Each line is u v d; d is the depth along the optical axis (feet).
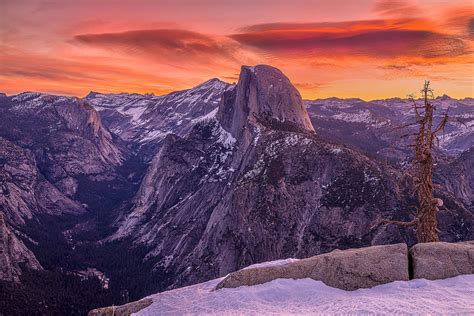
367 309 88.12
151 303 112.98
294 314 91.25
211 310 100.89
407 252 107.45
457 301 88.22
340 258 108.06
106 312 112.98
